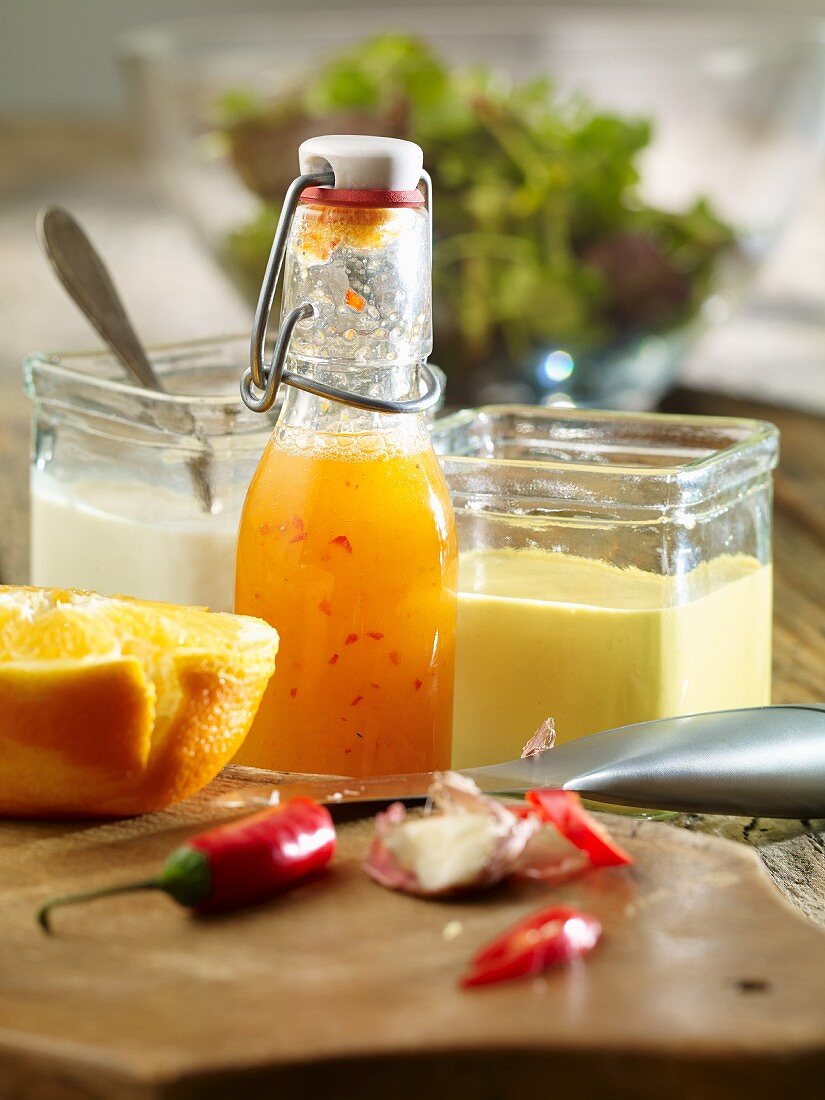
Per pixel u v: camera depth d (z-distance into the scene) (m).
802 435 0.99
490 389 0.96
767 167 0.97
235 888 0.47
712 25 1.28
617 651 0.55
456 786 0.50
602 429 0.60
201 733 0.51
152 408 0.57
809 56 0.96
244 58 0.95
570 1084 0.43
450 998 0.44
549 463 0.55
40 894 0.48
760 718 0.55
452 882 0.48
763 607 0.59
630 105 0.94
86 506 0.59
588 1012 0.44
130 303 1.32
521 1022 0.43
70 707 0.50
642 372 0.99
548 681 0.55
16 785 0.51
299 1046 0.42
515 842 0.48
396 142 0.52
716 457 0.55
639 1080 0.43
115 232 1.61
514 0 2.71
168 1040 0.43
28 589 0.54
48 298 1.31
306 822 0.49
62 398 0.59
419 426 0.54
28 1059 0.42
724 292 0.99
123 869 0.49
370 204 0.51
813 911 0.52
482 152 0.90
